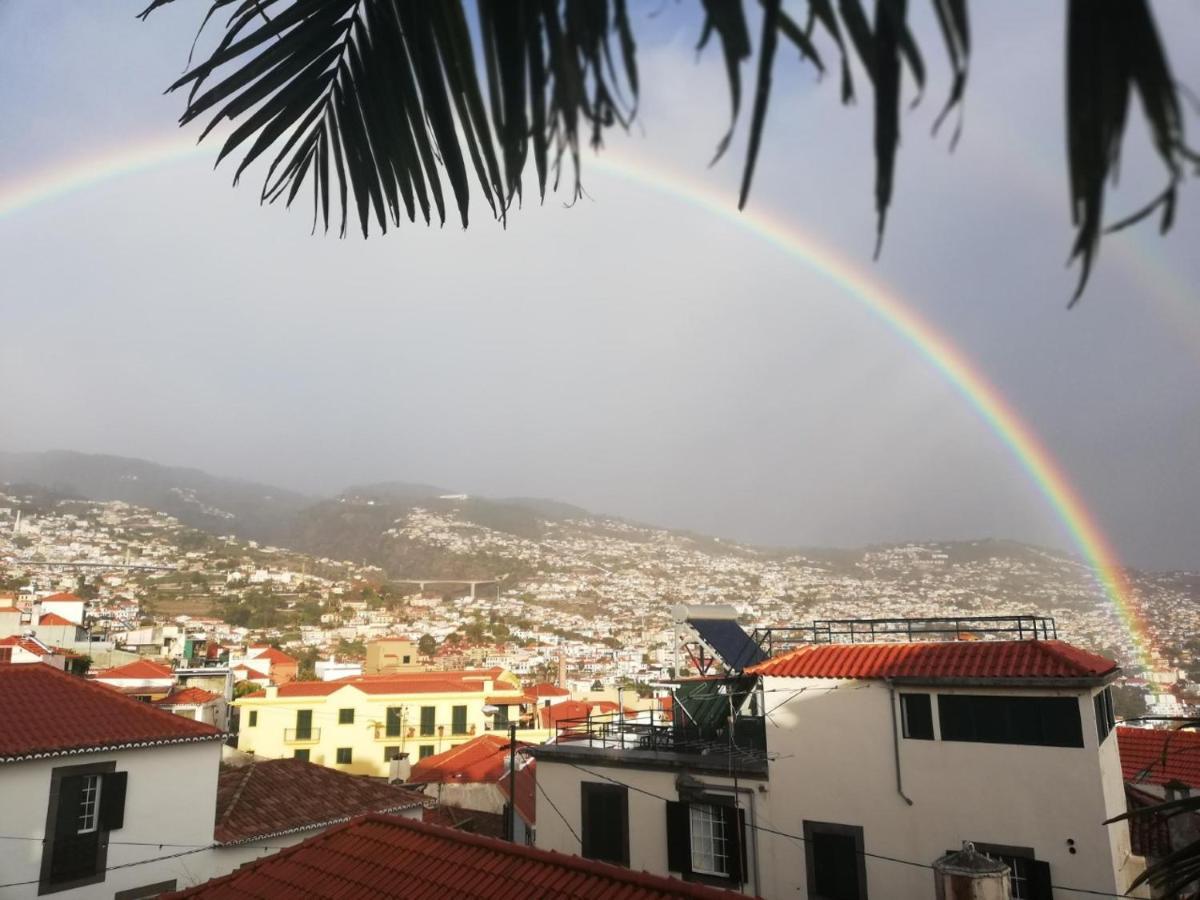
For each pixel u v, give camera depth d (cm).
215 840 2311
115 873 2102
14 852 1939
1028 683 1705
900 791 1822
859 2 142
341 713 5631
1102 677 1689
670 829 2044
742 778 1986
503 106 207
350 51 349
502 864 1239
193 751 2319
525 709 5878
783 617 19062
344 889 1252
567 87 187
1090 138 124
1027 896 1670
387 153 340
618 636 17575
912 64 136
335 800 2723
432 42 303
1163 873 531
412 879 1244
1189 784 2327
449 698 5800
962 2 130
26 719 2100
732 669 2297
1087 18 125
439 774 4159
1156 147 116
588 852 2145
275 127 360
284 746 5516
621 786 2134
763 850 1931
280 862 1383
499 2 206
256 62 351
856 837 1847
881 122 141
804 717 1961
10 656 6259
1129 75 119
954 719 1809
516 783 3431
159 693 6206
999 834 1714
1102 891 1612
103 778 2117
